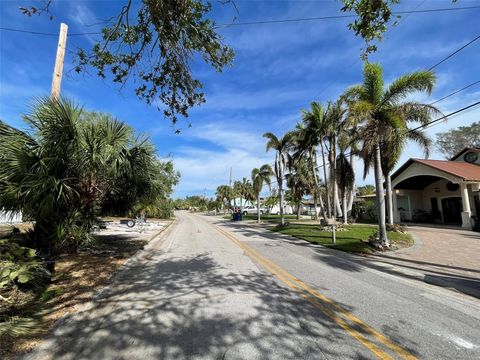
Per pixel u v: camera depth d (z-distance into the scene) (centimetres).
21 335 390
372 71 1226
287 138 2539
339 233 1664
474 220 1884
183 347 370
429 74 1137
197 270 804
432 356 346
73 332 414
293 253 1103
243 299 553
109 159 934
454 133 3800
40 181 738
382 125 1190
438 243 1295
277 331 412
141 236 1658
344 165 2266
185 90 590
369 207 2984
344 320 452
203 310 496
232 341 384
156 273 773
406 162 2319
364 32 430
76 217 918
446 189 2456
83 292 586
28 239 842
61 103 818
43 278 610
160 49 536
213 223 3303
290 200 4947
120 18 499
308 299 554
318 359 338
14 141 754
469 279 713
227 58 550
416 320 455
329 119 2012
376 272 792
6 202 755
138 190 1211
